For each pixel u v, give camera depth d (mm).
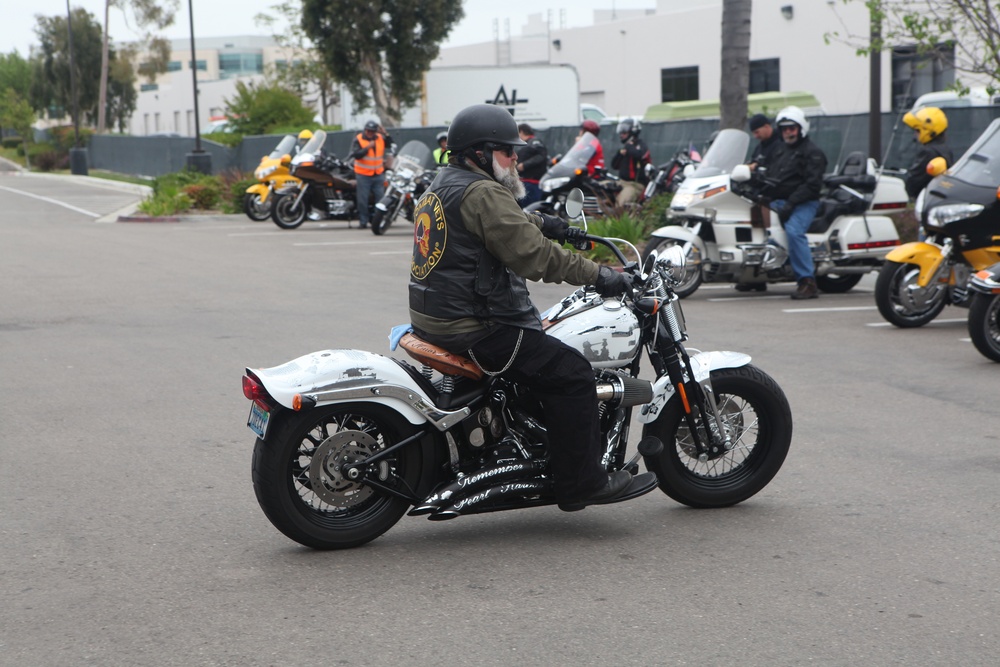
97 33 79188
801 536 4957
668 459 5262
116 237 20156
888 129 21656
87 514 5312
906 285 10203
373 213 20312
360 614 4117
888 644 3820
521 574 4520
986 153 10180
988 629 3939
